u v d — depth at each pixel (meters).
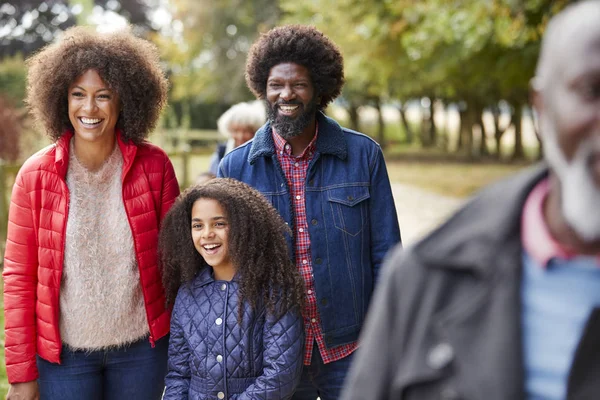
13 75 15.90
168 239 2.54
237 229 2.44
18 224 2.43
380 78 19.03
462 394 1.01
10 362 2.43
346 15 14.21
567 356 0.99
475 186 15.97
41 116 2.53
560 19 0.98
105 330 2.45
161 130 13.90
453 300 1.06
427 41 11.06
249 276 2.44
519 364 0.99
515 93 21.69
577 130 0.94
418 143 39.81
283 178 2.58
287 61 2.52
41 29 28.38
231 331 2.42
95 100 2.43
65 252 2.41
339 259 2.53
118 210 2.48
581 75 0.92
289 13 24.61
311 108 2.54
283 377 2.39
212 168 4.80
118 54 2.46
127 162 2.49
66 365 2.47
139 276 2.51
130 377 2.55
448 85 18.88
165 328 2.58
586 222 0.96
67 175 2.45
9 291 2.43
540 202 1.06
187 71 27.28
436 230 1.13
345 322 2.54
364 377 1.15
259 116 4.64
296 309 2.45
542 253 1.02
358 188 2.55
